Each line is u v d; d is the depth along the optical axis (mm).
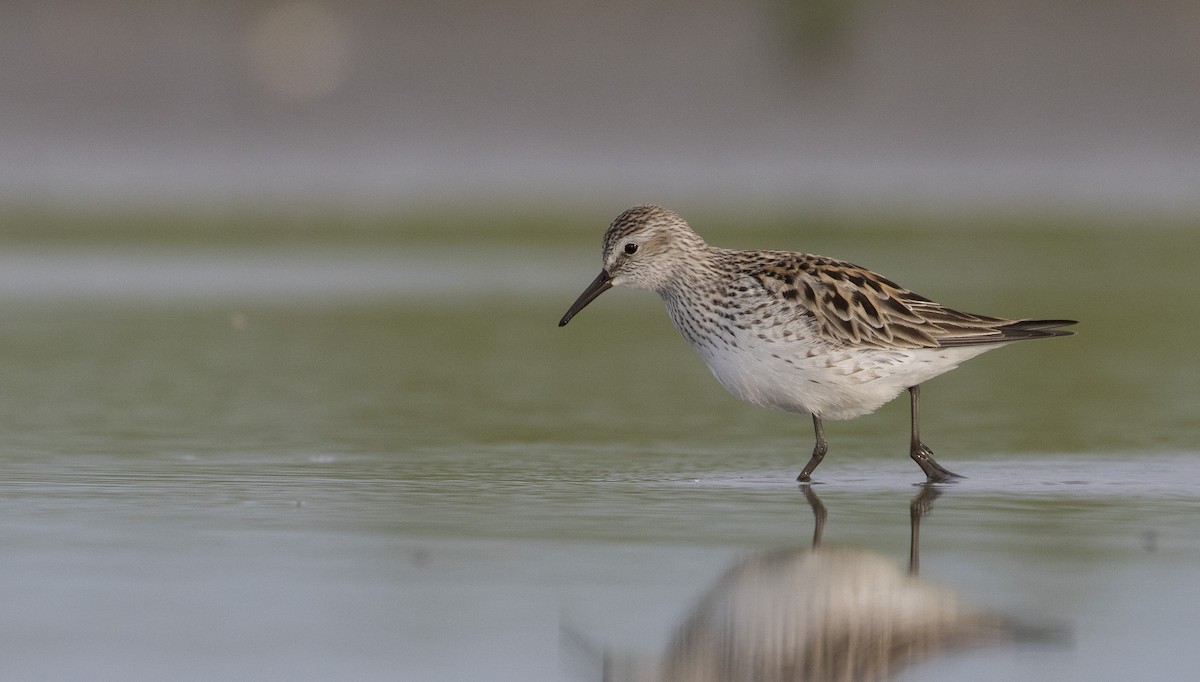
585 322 20953
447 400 15500
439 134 35438
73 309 20859
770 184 33469
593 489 11508
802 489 11594
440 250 26297
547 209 29891
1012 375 17062
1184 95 36281
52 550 9484
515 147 35438
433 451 13000
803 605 8422
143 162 34625
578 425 14281
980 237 26906
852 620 8172
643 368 17547
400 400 15461
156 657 7484
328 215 29344
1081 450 13156
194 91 35250
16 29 35594
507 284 23406
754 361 12141
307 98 35562
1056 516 10602
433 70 36188
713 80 36438
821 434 12117
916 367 11938
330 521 10344
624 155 35406
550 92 36031
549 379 16750
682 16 37656
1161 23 37875
